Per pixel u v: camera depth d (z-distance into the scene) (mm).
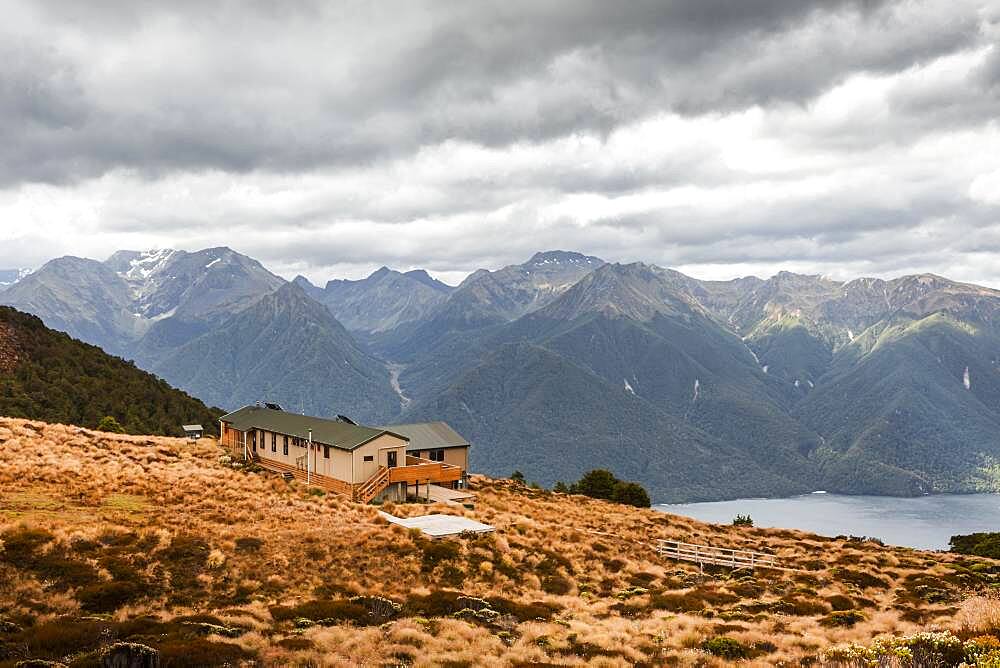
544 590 39969
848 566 51250
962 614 30141
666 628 29469
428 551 41156
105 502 44000
